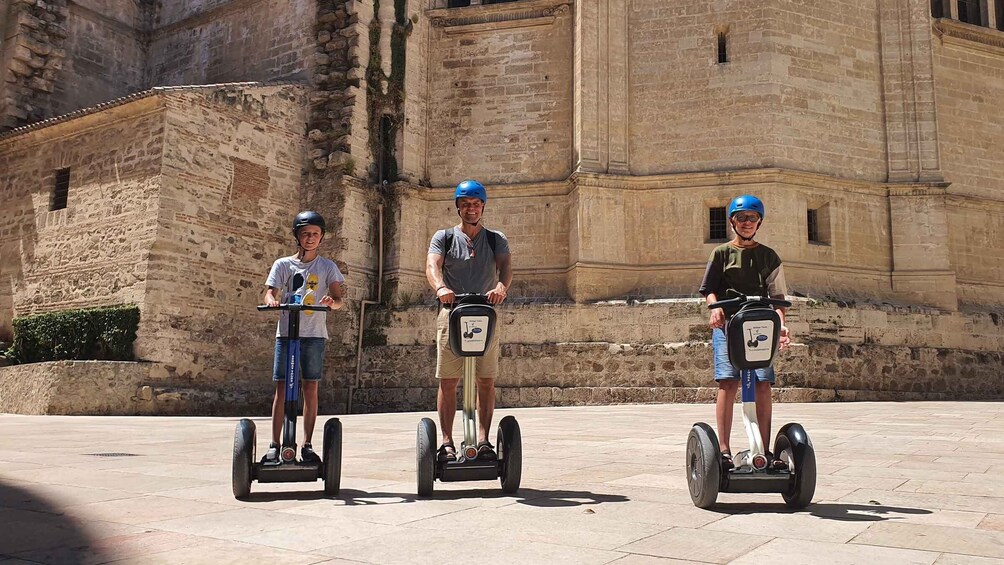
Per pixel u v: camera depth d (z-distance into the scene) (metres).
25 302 22.53
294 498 5.80
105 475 7.20
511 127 23.84
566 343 21.12
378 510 5.28
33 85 25.33
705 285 5.65
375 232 23.45
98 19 27.41
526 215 23.27
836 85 22.59
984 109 25.00
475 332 5.55
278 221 22.86
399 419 16.23
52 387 18.17
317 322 6.21
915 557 3.91
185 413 19.59
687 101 22.39
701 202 21.88
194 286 20.62
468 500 5.68
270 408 21.41
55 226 22.17
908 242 22.31
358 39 23.73
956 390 21.41
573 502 5.57
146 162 20.42
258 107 22.56
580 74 22.53
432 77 24.72
